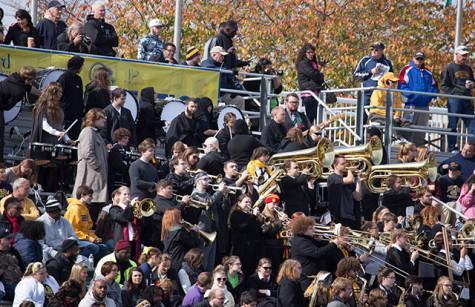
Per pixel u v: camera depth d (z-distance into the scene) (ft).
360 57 362.53
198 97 221.66
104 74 199.62
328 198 192.75
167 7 359.05
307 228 174.91
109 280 159.84
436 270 189.88
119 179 192.65
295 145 194.08
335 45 364.79
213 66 226.38
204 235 177.17
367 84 230.07
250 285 172.76
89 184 183.52
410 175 195.31
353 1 371.56
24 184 168.25
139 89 216.13
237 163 192.03
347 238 178.29
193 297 165.07
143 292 161.38
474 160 210.79
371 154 195.21
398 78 232.32
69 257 163.94
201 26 357.61
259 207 182.60
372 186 196.24
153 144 183.83
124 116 195.31
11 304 159.22
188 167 185.47
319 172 190.39
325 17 369.09
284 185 185.57
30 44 210.59
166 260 167.12
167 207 176.86
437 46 372.79
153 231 177.99
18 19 211.61
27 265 162.20
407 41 369.91
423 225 192.65
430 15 375.45
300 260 174.60
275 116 201.98
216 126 212.64
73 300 154.20
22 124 207.62
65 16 367.04
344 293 167.02
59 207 169.99
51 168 190.19
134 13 359.87
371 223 183.73
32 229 163.84
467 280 193.88
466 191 202.18
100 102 198.49
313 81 224.33
